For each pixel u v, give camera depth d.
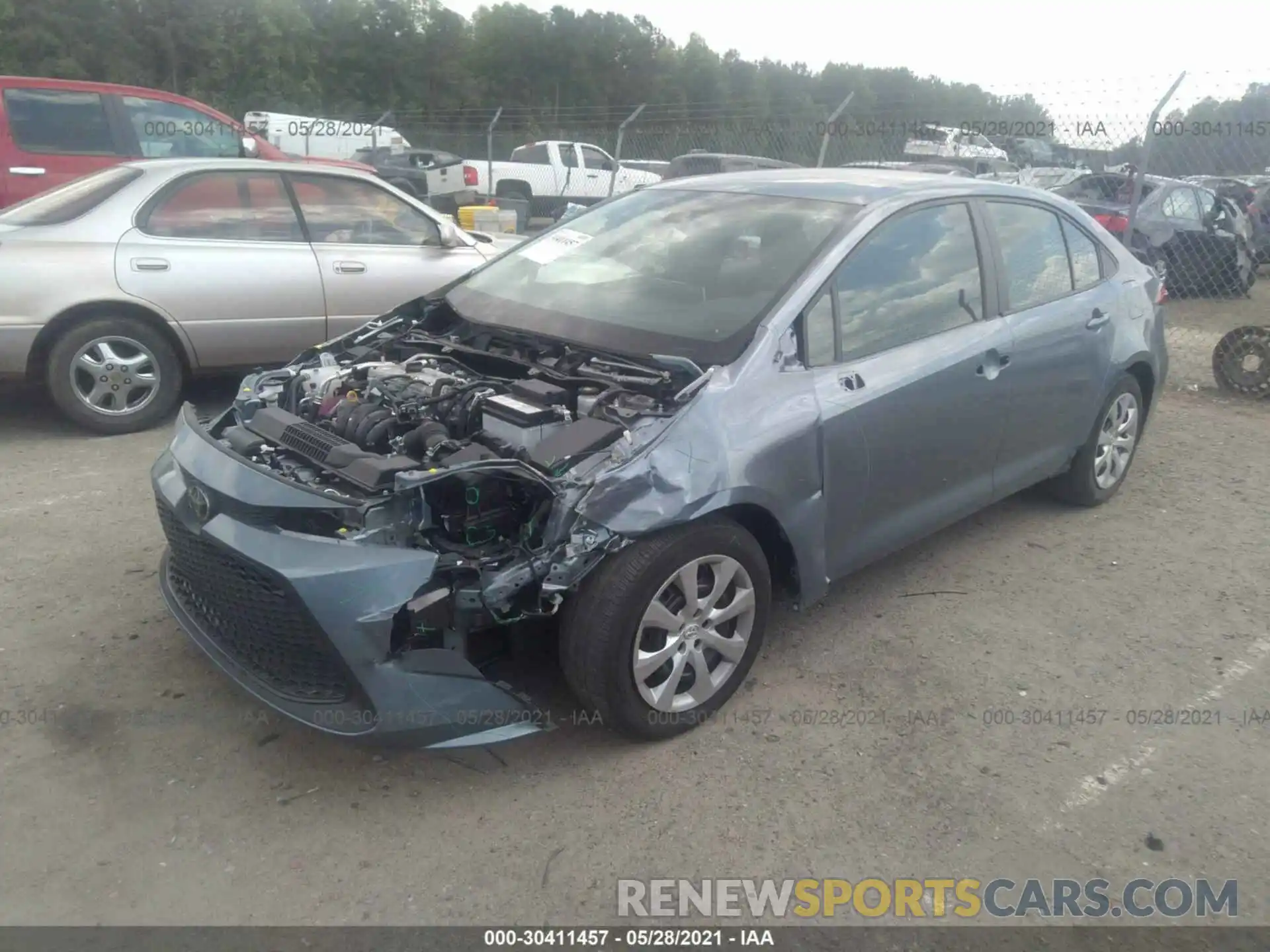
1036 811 3.14
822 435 3.55
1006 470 4.59
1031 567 4.78
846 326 3.75
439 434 3.28
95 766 3.19
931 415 3.98
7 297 5.71
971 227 4.38
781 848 2.96
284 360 6.64
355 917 2.67
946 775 3.29
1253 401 8.03
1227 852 3.00
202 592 3.26
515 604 3.05
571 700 3.57
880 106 15.31
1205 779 3.31
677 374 3.47
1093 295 4.96
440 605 2.95
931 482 4.13
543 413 3.31
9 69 33.19
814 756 3.36
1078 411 4.94
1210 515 5.48
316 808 3.06
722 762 3.31
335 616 2.83
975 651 4.03
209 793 3.10
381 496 2.96
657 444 3.16
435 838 2.95
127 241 6.05
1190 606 4.45
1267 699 3.77
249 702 3.54
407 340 4.27
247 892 2.74
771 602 3.62
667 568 3.18
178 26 35.69
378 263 6.81
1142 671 3.94
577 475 3.05
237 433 3.48
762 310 3.61
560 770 3.25
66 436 6.14
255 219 6.51
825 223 3.97
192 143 9.64
